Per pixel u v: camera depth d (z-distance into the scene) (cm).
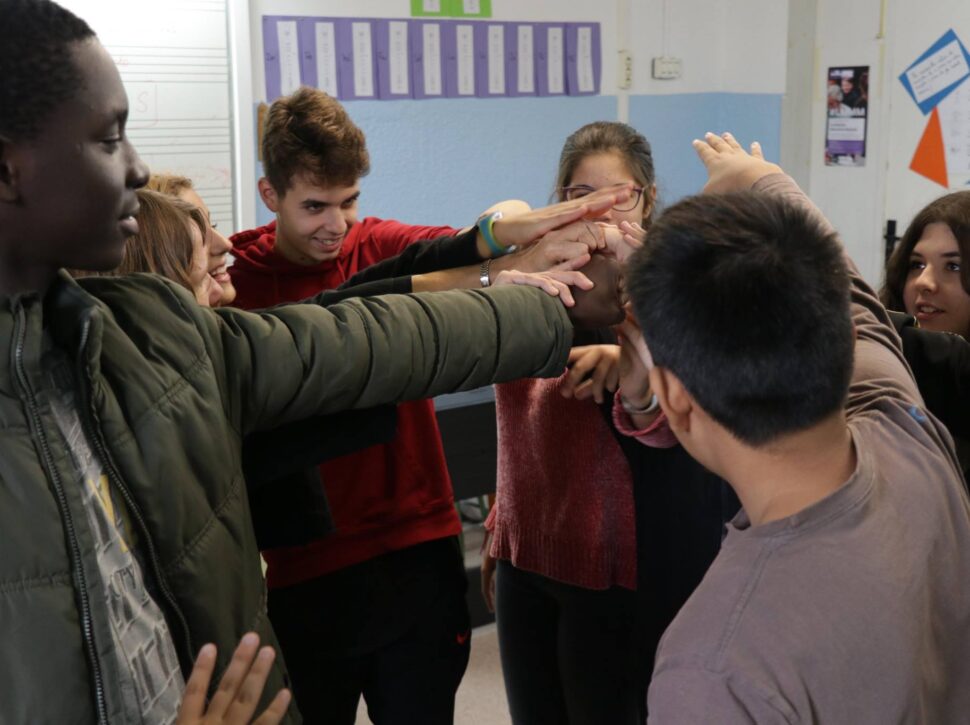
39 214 86
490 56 407
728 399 87
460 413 261
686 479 158
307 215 186
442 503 179
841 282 87
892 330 121
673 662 83
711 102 476
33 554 81
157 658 91
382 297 120
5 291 89
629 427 150
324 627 170
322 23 368
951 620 93
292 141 181
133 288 101
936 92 413
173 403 96
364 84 381
